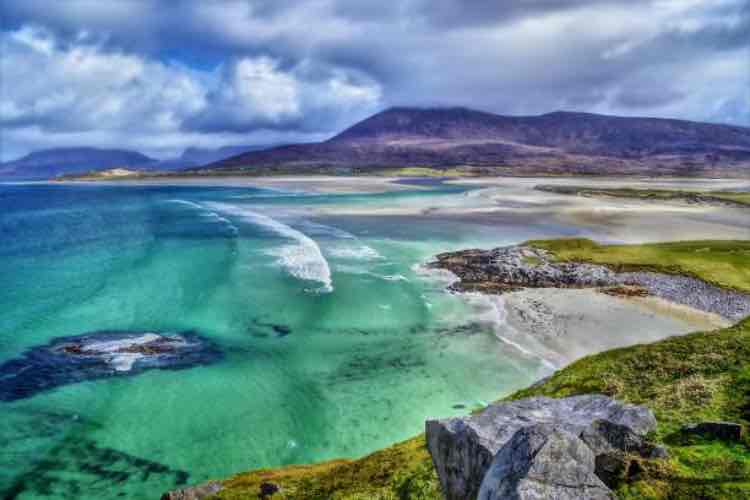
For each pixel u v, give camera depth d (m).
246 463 22.34
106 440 23.97
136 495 20.34
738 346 22.94
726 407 16.17
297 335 36.00
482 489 9.05
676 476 11.16
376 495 15.31
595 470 11.52
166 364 31.91
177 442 23.84
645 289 45.69
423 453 18.06
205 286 47.81
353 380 29.38
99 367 31.48
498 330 36.41
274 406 26.88
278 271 52.88
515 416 12.74
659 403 17.53
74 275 54.31
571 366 26.28
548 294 44.88
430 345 33.88
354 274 51.28
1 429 24.61
